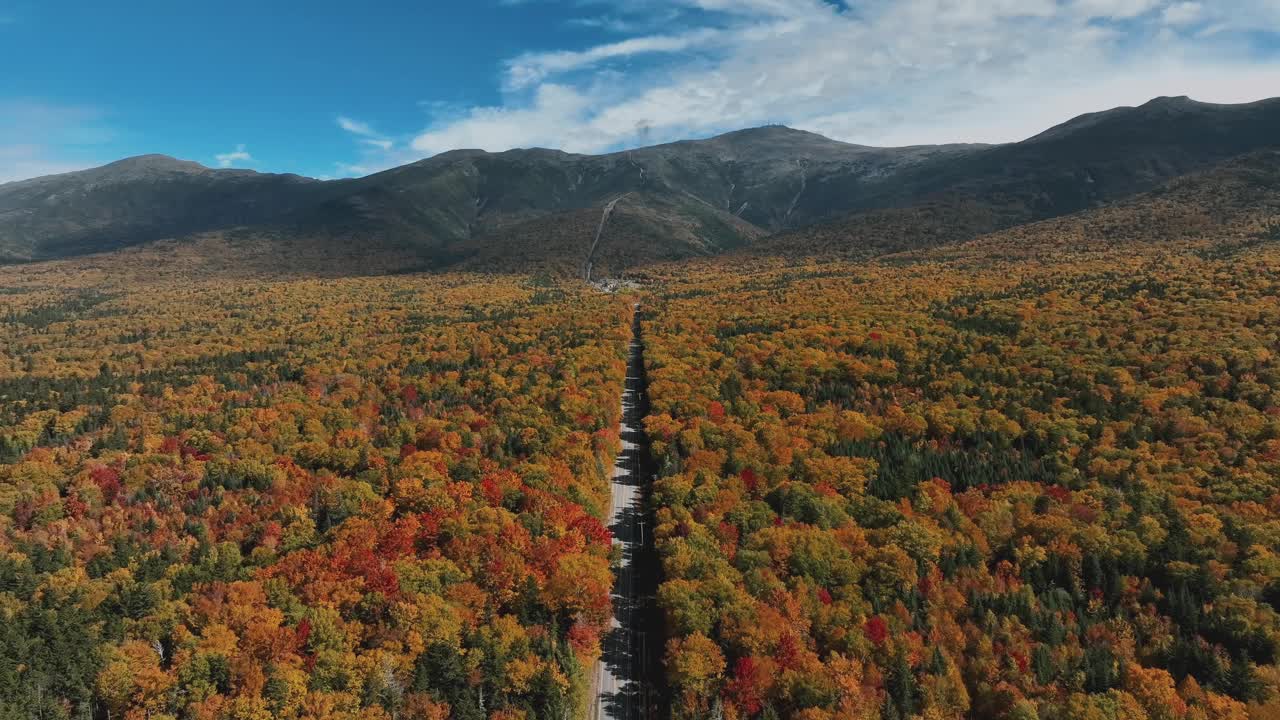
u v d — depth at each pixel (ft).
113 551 466.29
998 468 549.95
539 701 356.59
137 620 392.06
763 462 569.64
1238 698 334.03
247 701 334.44
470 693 352.28
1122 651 364.99
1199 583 400.26
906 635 373.40
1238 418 556.10
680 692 363.15
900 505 496.23
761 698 346.95
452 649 366.22
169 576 428.97
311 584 413.80
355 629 382.83
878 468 548.72
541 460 574.15
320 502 523.70
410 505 508.53
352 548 450.71
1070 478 518.78
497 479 536.01
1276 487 465.47
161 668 362.12
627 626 428.97
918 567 427.74
